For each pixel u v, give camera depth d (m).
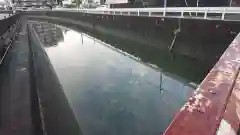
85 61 16.23
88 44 24.44
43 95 8.05
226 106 1.40
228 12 12.99
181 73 12.09
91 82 11.66
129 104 9.01
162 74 12.39
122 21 25.31
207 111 1.34
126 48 20.23
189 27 14.23
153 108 8.66
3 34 12.43
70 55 18.25
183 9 17.17
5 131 4.45
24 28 27.14
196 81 10.79
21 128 4.57
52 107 7.42
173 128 1.20
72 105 8.63
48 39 26.91
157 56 16.14
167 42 16.77
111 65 15.01
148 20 19.50
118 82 11.52
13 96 6.03
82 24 43.81
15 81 7.16
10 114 5.08
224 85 1.62
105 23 31.22
